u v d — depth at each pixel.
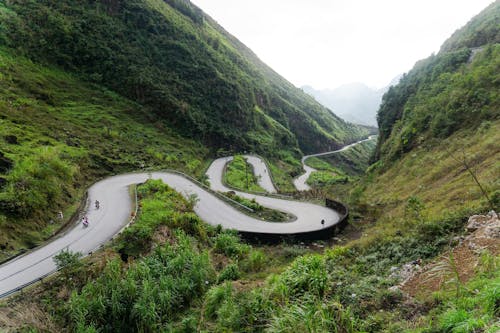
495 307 5.20
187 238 22.11
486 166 22.33
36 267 18.00
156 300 14.14
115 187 36.56
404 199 28.77
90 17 75.44
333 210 35.47
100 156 43.41
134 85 69.81
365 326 7.23
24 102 46.00
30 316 13.55
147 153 52.41
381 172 49.28
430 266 10.12
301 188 74.44
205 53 101.62
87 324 13.05
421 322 6.61
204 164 66.81
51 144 38.41
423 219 15.54
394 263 12.12
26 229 21.78
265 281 13.59
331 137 159.62
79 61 67.00
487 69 39.06
